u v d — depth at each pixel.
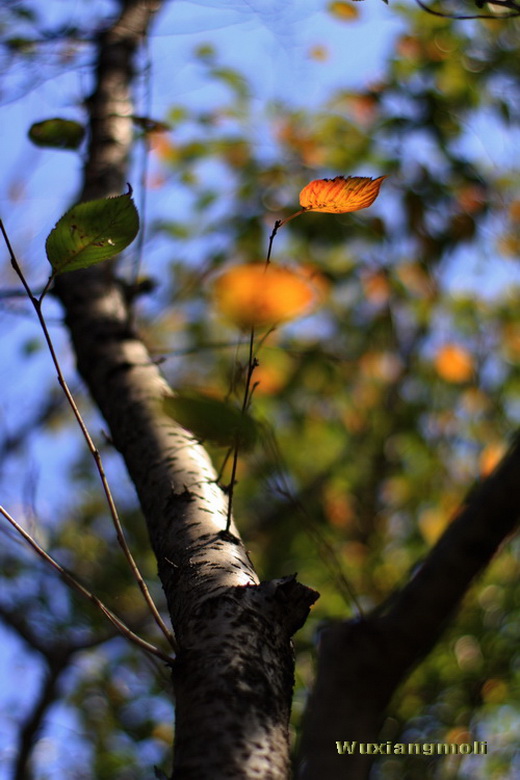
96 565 3.96
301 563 3.61
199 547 1.48
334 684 1.58
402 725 3.07
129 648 3.77
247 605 1.41
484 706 3.22
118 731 3.91
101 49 2.28
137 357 1.76
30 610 3.77
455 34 3.30
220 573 1.44
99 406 1.73
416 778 2.97
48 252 1.43
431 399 4.06
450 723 3.14
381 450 4.01
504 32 3.31
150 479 1.59
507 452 1.66
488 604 3.35
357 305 3.76
